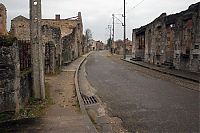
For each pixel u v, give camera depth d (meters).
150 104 9.19
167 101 9.60
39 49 9.58
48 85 13.32
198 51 17.47
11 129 6.34
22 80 8.18
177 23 21.00
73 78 16.19
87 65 28.47
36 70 9.61
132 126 6.82
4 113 7.03
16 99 7.27
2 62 6.95
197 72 17.67
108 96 10.95
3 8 13.16
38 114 7.75
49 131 6.22
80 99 9.72
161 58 25.45
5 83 7.00
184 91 11.68
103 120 7.53
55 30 20.50
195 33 17.86
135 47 39.53
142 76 17.81
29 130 6.28
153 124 6.91
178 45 20.95
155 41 27.41
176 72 19.23
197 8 17.50
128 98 10.34
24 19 31.69
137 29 37.84
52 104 9.13
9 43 7.05
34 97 9.63
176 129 6.47
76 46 41.44
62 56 25.17
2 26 13.20
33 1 9.45
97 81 15.59
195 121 7.09
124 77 17.31
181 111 8.15
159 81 15.18
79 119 7.23
